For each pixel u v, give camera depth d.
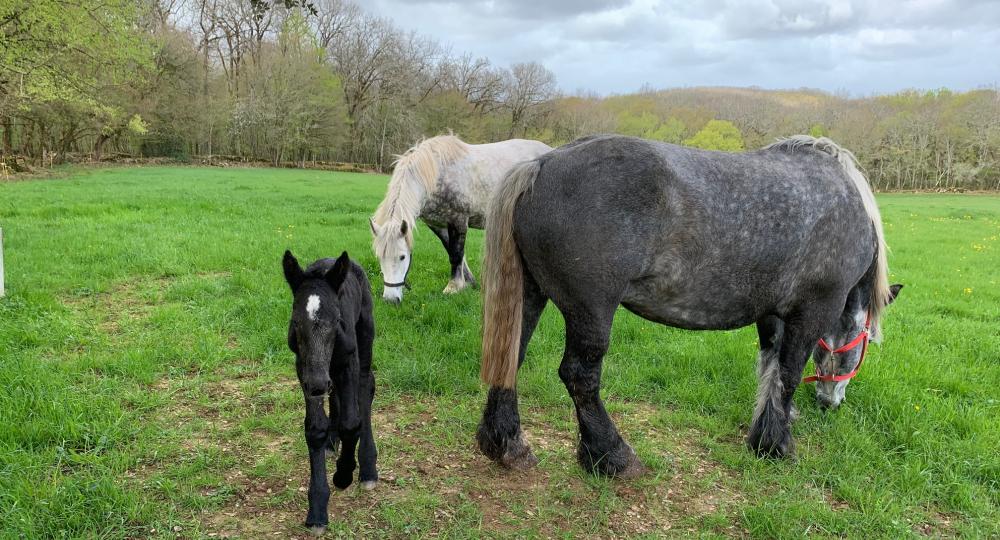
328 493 2.97
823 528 3.23
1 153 32.50
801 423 4.50
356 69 60.12
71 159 40.09
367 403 3.36
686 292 3.62
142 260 8.45
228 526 2.96
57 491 3.02
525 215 3.43
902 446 4.13
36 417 3.82
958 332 6.86
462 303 7.22
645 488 3.56
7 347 4.95
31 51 18.36
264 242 10.45
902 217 22.33
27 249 8.84
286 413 4.24
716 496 3.56
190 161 47.88
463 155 7.50
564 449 4.01
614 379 5.18
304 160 55.22
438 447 3.93
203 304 6.67
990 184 64.56
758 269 3.66
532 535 3.03
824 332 3.99
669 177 3.36
